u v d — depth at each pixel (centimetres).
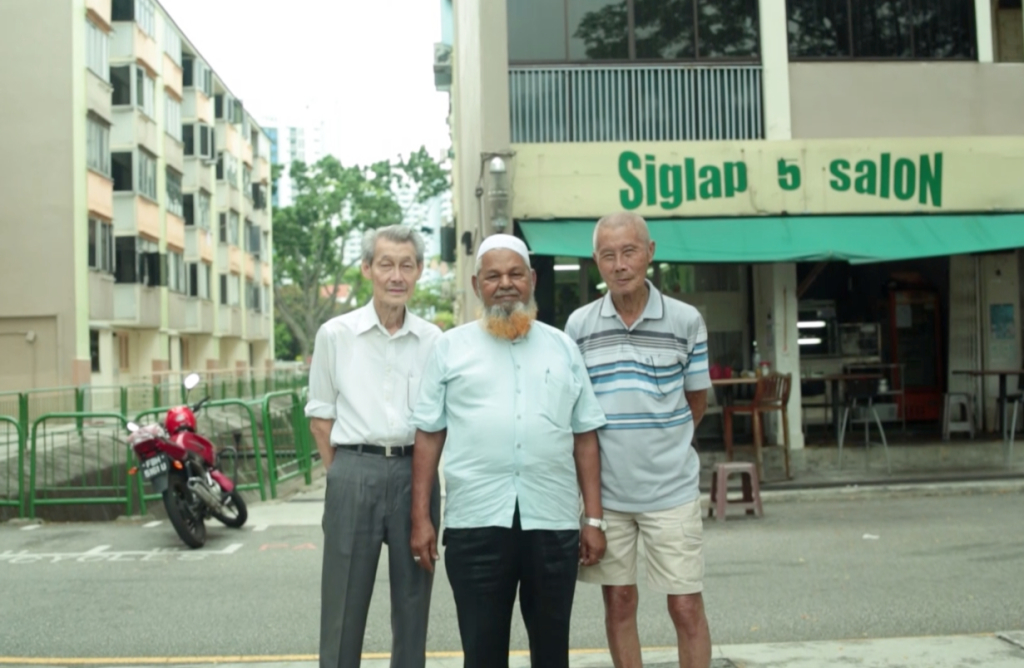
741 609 658
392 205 5338
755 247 1220
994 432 1448
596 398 425
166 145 3853
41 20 2869
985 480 1191
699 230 1270
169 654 573
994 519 984
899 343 1507
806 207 1315
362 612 440
